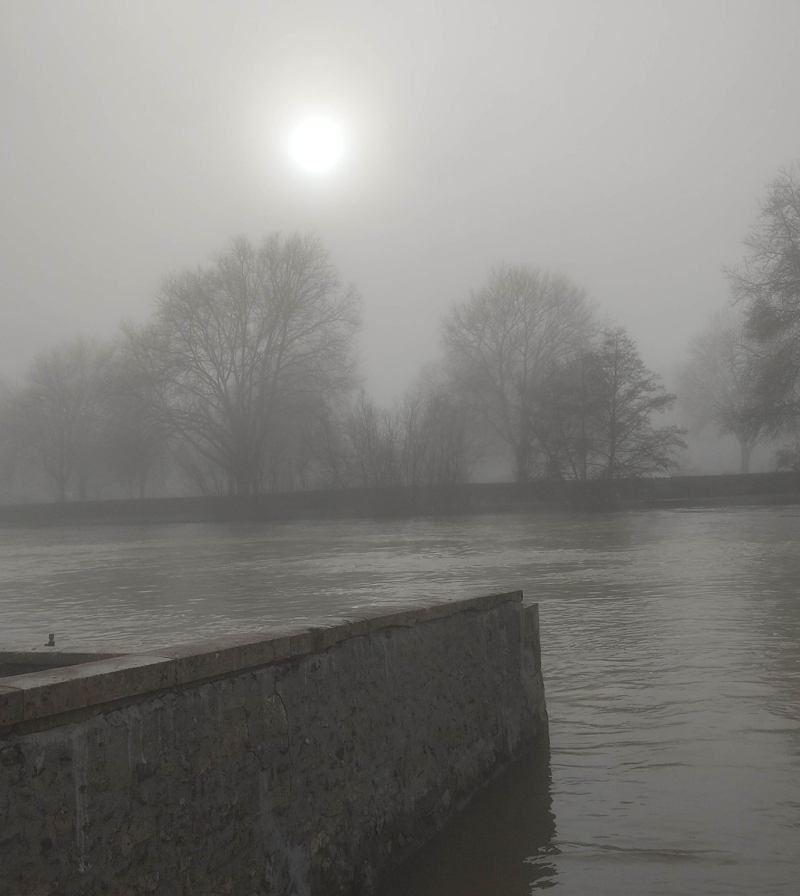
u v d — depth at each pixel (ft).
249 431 217.77
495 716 19.40
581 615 41.06
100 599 58.59
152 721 10.44
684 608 41.98
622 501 196.95
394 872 14.73
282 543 118.21
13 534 196.24
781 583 50.88
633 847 15.51
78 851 9.38
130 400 211.41
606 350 200.13
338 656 13.94
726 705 24.09
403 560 80.12
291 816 12.53
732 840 15.69
